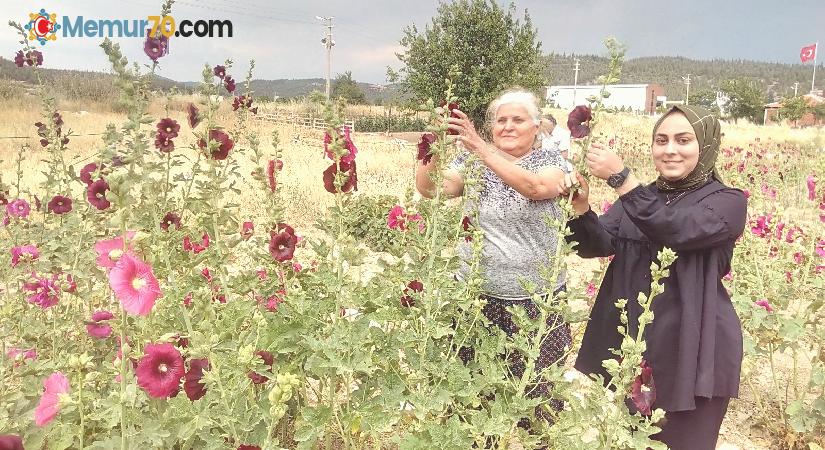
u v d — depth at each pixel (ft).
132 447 6.30
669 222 7.57
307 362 7.84
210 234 9.62
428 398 7.66
